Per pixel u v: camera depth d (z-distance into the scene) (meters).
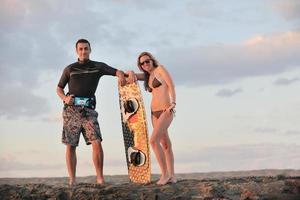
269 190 5.91
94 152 7.04
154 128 6.60
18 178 9.73
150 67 6.73
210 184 6.37
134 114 7.36
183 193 6.02
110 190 6.26
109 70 7.12
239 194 5.90
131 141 7.35
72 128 7.06
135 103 7.36
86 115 7.05
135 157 7.26
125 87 7.44
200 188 6.16
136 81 7.23
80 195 6.15
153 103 6.71
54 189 6.49
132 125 7.36
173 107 6.57
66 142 7.05
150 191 6.13
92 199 6.00
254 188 6.02
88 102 7.07
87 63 7.06
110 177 9.60
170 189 6.20
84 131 7.11
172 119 6.66
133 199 5.92
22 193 6.38
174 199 5.81
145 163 7.23
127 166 7.34
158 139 6.57
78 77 7.04
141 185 6.57
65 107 7.12
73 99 7.04
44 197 6.20
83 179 9.46
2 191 6.47
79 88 7.05
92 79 7.07
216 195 5.87
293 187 5.93
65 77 7.14
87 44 7.06
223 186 6.21
